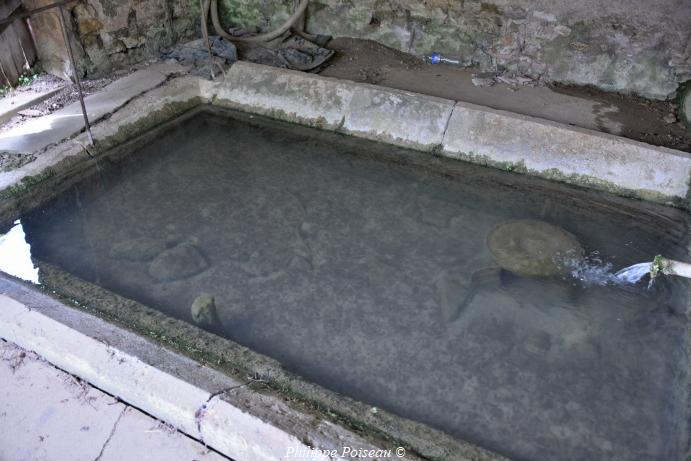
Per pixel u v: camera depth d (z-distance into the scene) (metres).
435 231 2.58
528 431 1.74
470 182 2.93
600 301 2.19
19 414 1.70
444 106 3.13
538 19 3.54
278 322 2.11
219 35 4.14
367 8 4.02
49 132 3.01
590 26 3.43
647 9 3.26
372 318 2.14
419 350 2.01
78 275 2.29
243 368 1.79
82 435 1.64
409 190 2.88
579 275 2.29
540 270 2.30
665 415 1.78
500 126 3.01
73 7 3.37
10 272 2.20
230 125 3.43
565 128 2.93
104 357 1.74
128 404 1.72
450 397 1.84
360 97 3.29
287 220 2.65
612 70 3.49
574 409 1.81
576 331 2.06
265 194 2.84
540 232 2.50
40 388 1.76
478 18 3.71
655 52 3.33
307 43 4.08
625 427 1.75
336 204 2.77
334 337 2.05
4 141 2.92
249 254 2.44
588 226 2.60
